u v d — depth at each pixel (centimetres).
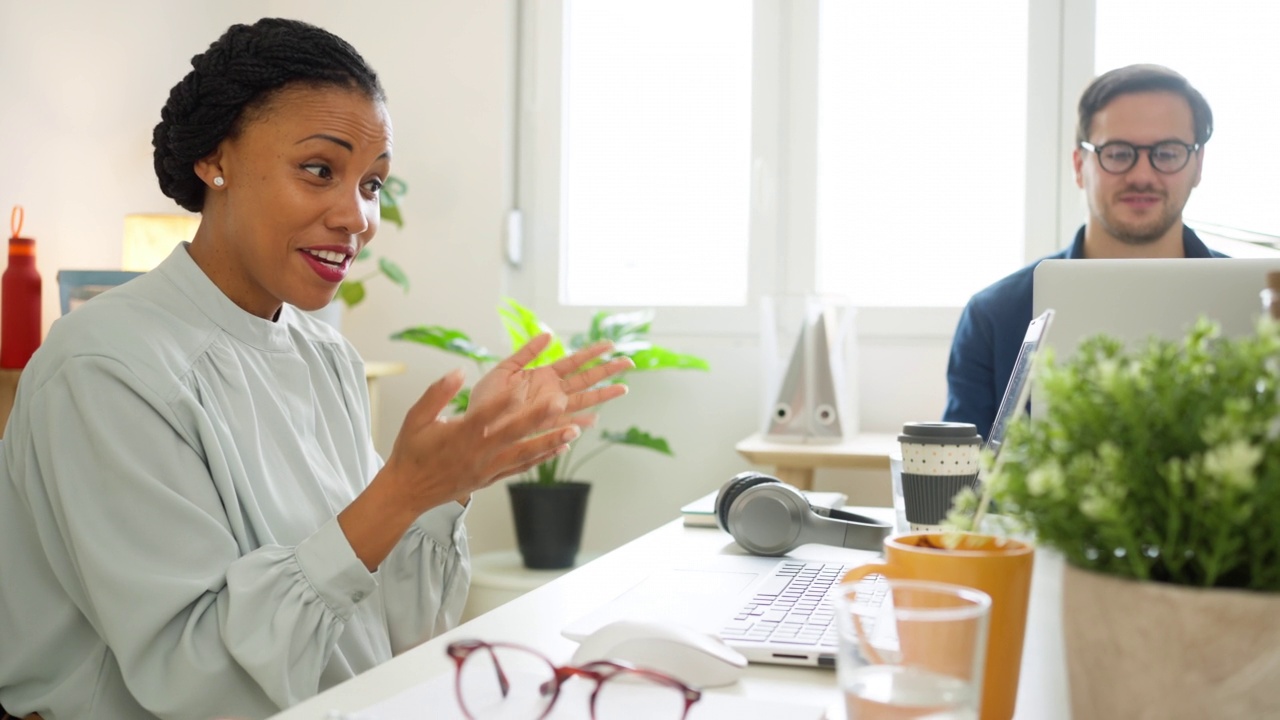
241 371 114
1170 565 49
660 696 66
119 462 99
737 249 299
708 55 300
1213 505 47
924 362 276
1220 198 261
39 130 238
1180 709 49
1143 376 50
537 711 62
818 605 88
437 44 305
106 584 96
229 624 93
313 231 114
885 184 288
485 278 302
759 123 293
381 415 306
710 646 71
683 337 298
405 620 122
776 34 292
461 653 63
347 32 310
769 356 263
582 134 309
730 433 289
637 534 291
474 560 277
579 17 309
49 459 102
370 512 96
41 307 217
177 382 105
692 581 99
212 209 118
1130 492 49
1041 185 275
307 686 95
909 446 102
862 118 289
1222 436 46
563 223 308
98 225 254
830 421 244
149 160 271
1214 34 262
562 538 261
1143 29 268
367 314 308
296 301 118
